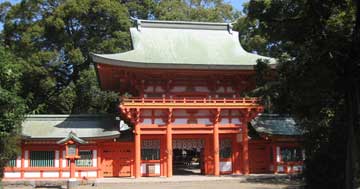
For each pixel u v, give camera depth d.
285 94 21.97
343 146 20.80
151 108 43.56
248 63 45.25
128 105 43.06
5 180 41.28
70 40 58.34
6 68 21.77
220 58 46.41
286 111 22.88
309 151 24.70
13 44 58.53
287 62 21.42
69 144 40.88
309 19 19.31
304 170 24.81
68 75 62.59
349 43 17.89
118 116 49.69
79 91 60.62
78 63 58.62
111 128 44.72
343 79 18.27
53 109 64.12
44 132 43.31
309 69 19.19
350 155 18.17
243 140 45.38
